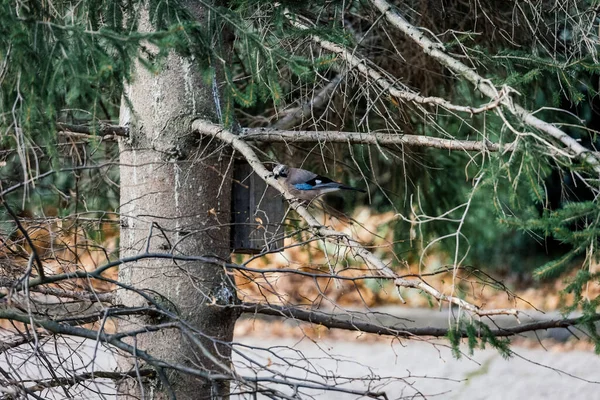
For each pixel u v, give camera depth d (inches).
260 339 1041.5
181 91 421.1
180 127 419.5
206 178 425.1
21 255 372.2
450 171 574.2
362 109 550.3
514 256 1201.4
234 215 460.8
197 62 394.6
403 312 1106.1
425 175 559.2
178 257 341.4
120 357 417.4
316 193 489.4
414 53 526.0
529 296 1143.6
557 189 837.8
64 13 400.5
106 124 423.8
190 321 412.8
